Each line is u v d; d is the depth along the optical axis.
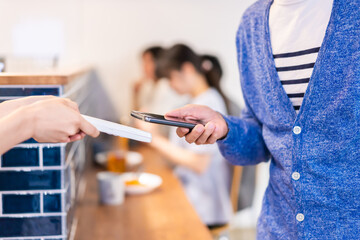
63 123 0.74
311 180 0.90
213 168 2.15
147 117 0.98
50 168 1.07
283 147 0.97
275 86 0.99
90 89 2.73
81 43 2.97
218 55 3.17
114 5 2.99
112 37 3.02
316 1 0.93
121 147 2.40
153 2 3.04
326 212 0.88
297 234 0.95
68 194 1.16
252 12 1.11
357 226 0.85
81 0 2.94
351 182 0.85
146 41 3.07
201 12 3.11
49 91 1.05
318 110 0.88
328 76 0.85
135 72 3.07
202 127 1.01
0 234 1.08
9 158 1.05
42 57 1.75
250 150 1.15
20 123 0.71
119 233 1.39
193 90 2.23
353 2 0.83
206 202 2.15
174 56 2.20
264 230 1.06
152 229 1.42
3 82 1.02
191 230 1.42
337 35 0.84
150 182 1.93
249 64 1.11
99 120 0.85
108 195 1.67
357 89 0.82
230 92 3.22
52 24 2.90
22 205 1.07
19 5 2.84
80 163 1.74
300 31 0.95
